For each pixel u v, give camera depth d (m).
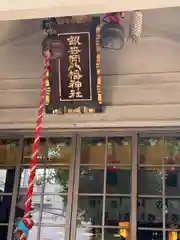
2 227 3.07
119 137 3.10
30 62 3.31
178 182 2.92
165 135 3.03
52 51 2.61
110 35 2.79
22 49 3.32
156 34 3.15
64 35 2.80
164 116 3.02
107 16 2.83
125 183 2.98
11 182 3.18
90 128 3.14
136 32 2.87
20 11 1.96
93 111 3.04
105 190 2.99
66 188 3.07
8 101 3.30
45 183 3.11
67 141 3.19
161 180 2.94
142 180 2.97
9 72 3.34
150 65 3.15
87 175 3.07
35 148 1.99
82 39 2.82
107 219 2.92
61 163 3.13
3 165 3.23
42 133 3.21
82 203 3.00
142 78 3.14
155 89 3.10
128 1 1.87
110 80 3.17
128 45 3.18
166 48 3.14
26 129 3.26
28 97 3.29
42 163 3.16
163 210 2.86
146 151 3.04
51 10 1.95
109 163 3.06
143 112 3.06
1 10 1.95
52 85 2.98
